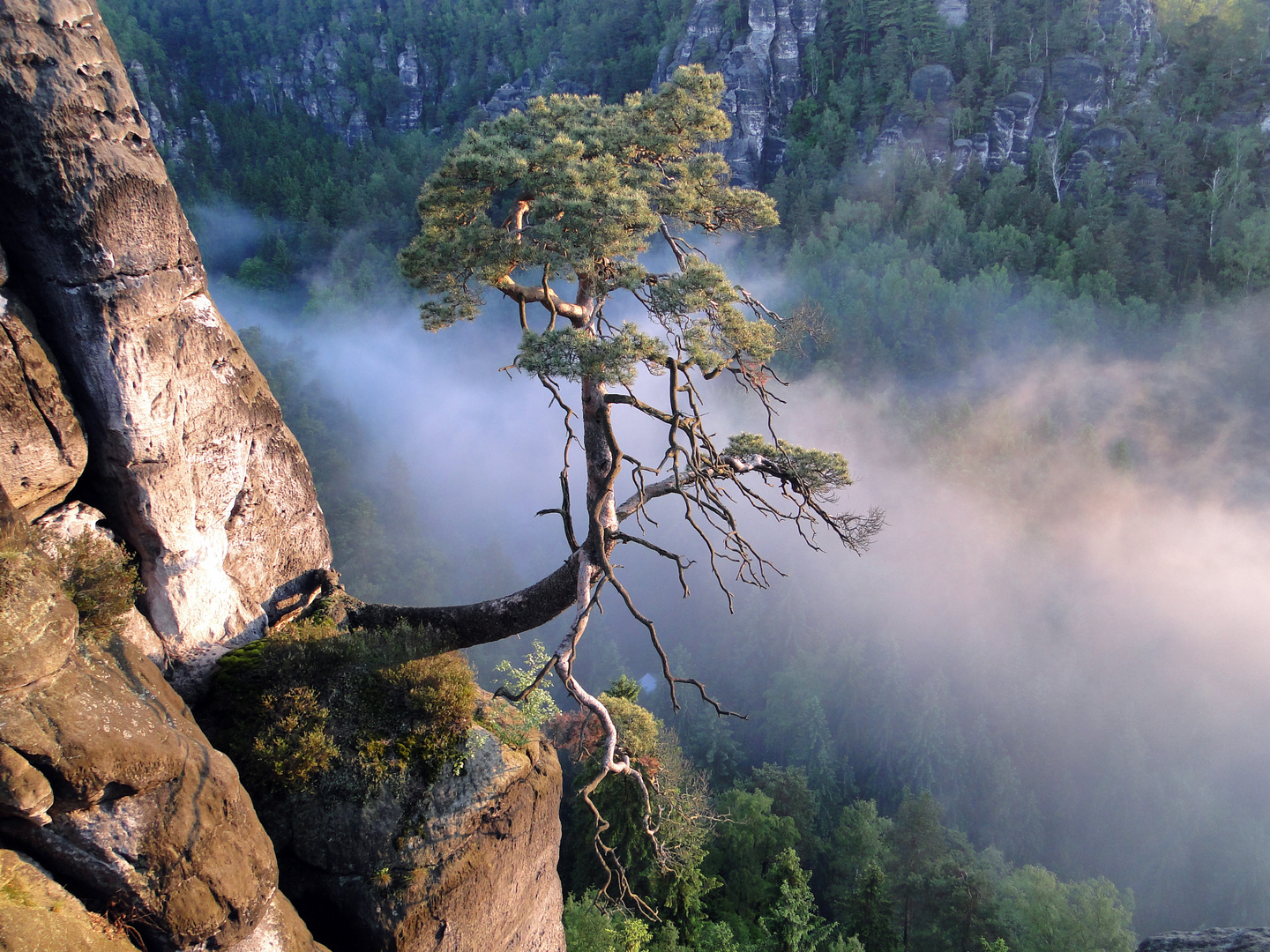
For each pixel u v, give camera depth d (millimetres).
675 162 12695
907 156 162000
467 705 12031
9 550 7730
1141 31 176875
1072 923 32906
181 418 10891
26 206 9312
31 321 9617
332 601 13539
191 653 11516
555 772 13477
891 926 32969
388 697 11844
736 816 35156
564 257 10633
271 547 12945
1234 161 149375
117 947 7719
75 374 9969
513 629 13445
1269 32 172750
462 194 11414
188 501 11148
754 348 11672
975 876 34469
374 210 182375
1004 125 166000
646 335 10820
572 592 13023
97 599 9500
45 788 7277
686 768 33938
